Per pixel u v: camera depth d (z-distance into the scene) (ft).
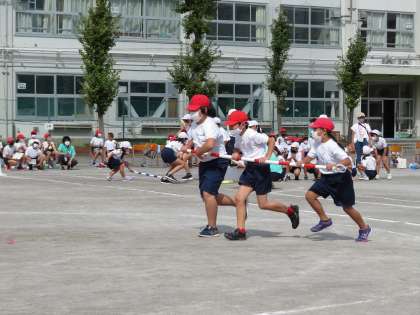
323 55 140.77
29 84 120.57
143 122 127.24
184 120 68.59
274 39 126.82
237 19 134.51
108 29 110.42
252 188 33.68
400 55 147.84
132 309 20.52
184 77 114.42
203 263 27.50
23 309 20.53
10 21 119.55
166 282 24.09
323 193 33.68
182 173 85.10
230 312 20.17
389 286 23.68
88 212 44.52
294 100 138.51
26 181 70.13
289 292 22.71
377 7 145.48
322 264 27.45
